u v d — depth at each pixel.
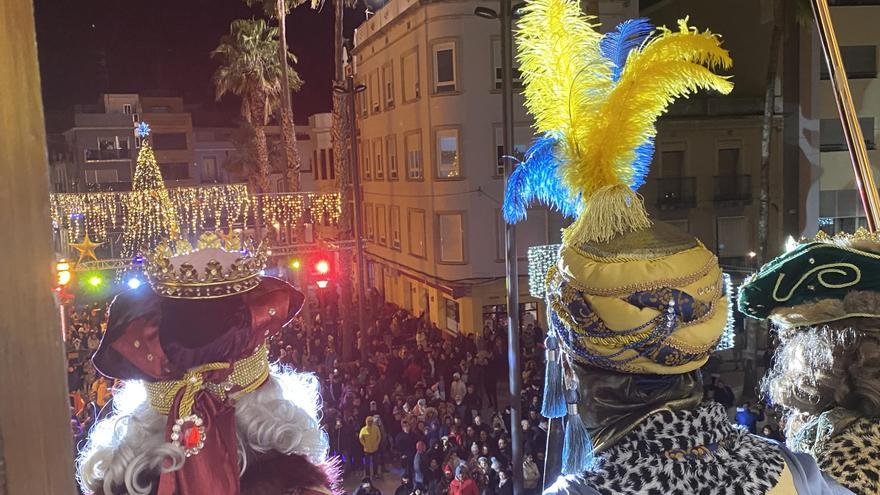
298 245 25.86
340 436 13.34
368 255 33.25
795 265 2.26
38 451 0.88
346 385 15.84
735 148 23.89
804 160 23.20
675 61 1.94
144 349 1.58
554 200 2.12
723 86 1.95
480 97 22.78
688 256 1.74
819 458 2.11
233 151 54.91
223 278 1.63
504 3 9.55
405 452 12.48
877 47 23.09
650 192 23.61
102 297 24.05
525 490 11.30
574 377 1.84
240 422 1.66
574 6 2.08
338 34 26.75
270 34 33.66
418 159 25.45
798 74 23.12
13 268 0.84
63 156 50.91
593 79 2.03
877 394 2.10
